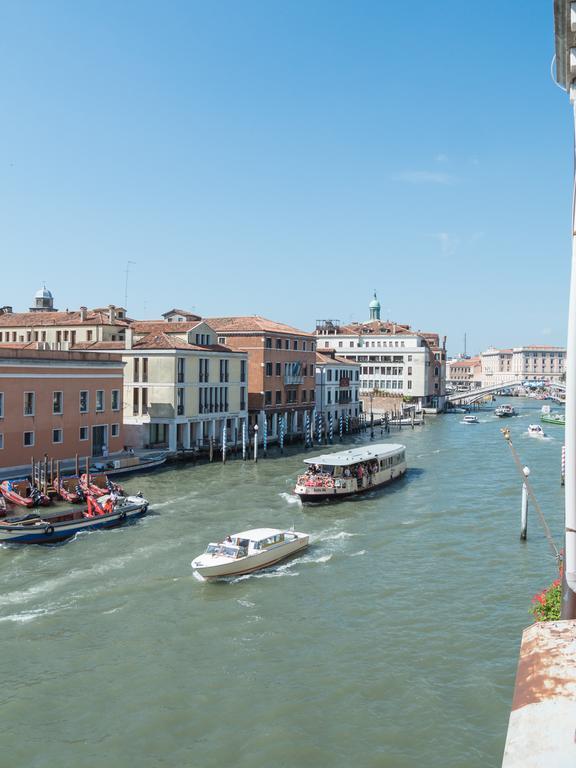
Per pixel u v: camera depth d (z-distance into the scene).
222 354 58.31
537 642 5.66
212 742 14.53
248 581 24.61
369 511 36.34
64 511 31.55
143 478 44.94
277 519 34.09
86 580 24.34
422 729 14.97
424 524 33.38
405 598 22.89
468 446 66.75
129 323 69.12
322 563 26.88
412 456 58.97
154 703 16.05
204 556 25.41
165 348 52.59
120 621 20.78
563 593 7.93
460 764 13.71
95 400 46.28
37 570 25.39
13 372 39.69
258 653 18.67
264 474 47.53
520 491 41.75
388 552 28.45
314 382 76.94
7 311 79.19
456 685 16.86
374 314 161.88
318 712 15.67
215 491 40.91
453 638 19.61
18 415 40.12
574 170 8.05
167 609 21.78
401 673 17.52
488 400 154.38
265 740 14.56
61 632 19.92
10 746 14.34
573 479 7.96
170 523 32.62
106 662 18.08
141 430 53.62
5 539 28.05
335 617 21.23
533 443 69.62
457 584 24.28
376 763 13.78
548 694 4.81
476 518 34.62
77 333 67.25
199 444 55.62
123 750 14.26
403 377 116.12
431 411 114.94
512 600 22.62
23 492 33.81
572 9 7.77
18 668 17.70
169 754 14.13
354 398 90.44
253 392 66.25
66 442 43.81
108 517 31.39
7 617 20.98
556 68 8.37
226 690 16.67
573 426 7.95
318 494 37.84
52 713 15.62
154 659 18.27
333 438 73.69
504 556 27.77
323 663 18.08
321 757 13.99
